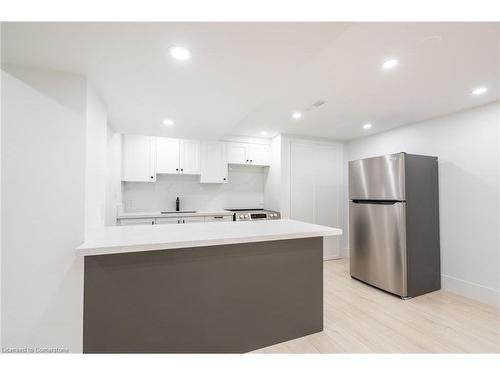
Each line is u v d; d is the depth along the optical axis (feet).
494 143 8.33
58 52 3.93
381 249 9.68
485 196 8.53
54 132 4.41
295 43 3.84
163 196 13.39
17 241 4.16
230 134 13.71
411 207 9.12
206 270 5.33
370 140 13.26
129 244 4.38
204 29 3.45
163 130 9.05
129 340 4.74
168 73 4.74
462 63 6.00
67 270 4.38
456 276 9.29
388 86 7.30
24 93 4.28
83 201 4.52
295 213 13.55
